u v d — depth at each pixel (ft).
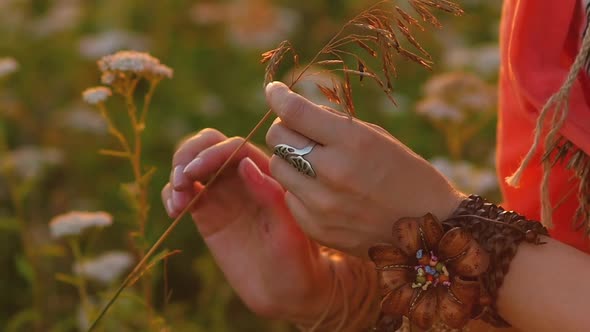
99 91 3.37
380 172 2.60
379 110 6.84
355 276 3.13
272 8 8.17
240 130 7.23
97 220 3.89
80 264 3.92
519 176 2.61
